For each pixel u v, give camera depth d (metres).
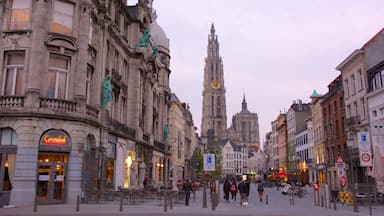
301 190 40.34
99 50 28.73
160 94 55.81
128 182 35.72
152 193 27.70
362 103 43.34
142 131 40.47
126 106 38.06
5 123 22.94
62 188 23.72
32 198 22.19
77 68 25.39
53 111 23.56
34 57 23.70
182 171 81.00
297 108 87.75
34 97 23.23
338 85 52.78
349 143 29.80
